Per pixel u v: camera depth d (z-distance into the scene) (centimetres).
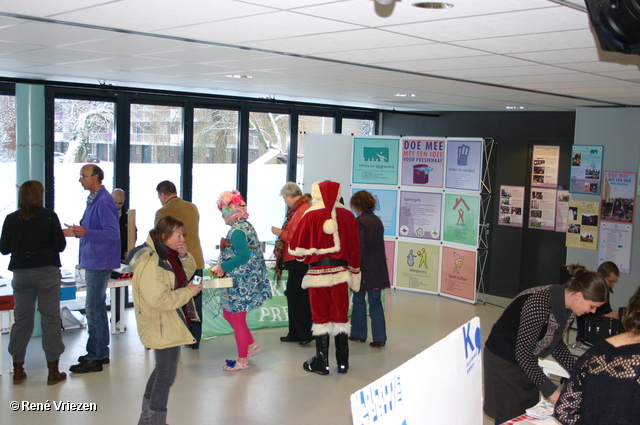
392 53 366
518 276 840
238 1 242
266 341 605
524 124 823
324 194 469
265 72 497
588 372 206
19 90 586
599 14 205
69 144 650
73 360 524
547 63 373
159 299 343
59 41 359
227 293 510
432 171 821
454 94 624
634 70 382
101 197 488
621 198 666
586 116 692
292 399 457
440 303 798
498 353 307
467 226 791
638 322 203
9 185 611
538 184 812
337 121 923
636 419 193
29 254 448
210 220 791
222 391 468
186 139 743
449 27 276
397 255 866
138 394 454
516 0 219
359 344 608
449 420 187
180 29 312
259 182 841
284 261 585
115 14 276
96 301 498
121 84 663
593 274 266
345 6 244
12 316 486
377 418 146
